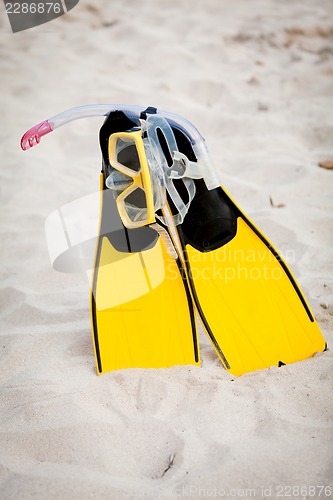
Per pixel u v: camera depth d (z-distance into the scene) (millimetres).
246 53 3354
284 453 1137
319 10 3834
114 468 1139
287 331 1381
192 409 1246
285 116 2678
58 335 1500
